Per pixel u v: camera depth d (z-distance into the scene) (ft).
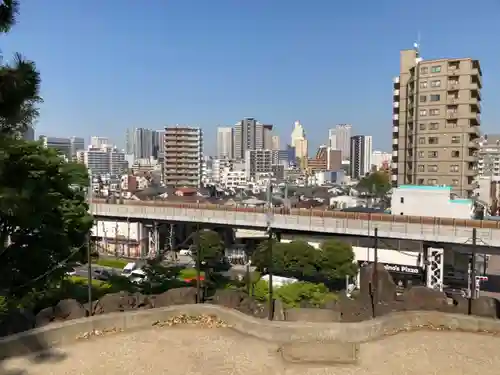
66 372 23.62
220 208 175.42
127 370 23.91
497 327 29.53
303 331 28.50
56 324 28.12
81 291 57.31
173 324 31.09
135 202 197.98
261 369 24.09
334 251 130.82
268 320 29.81
